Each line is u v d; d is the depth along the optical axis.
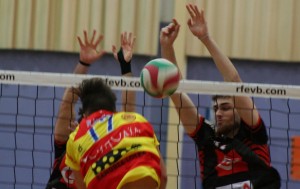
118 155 6.51
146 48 15.83
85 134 6.79
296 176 15.17
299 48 15.65
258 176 7.91
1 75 8.62
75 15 16.09
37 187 16.03
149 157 6.54
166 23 15.80
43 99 15.89
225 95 8.23
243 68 15.89
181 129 15.34
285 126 15.41
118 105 12.50
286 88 8.28
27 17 16.28
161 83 7.18
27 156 16.12
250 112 8.14
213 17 15.70
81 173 6.81
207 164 8.18
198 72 15.96
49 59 16.36
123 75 8.53
